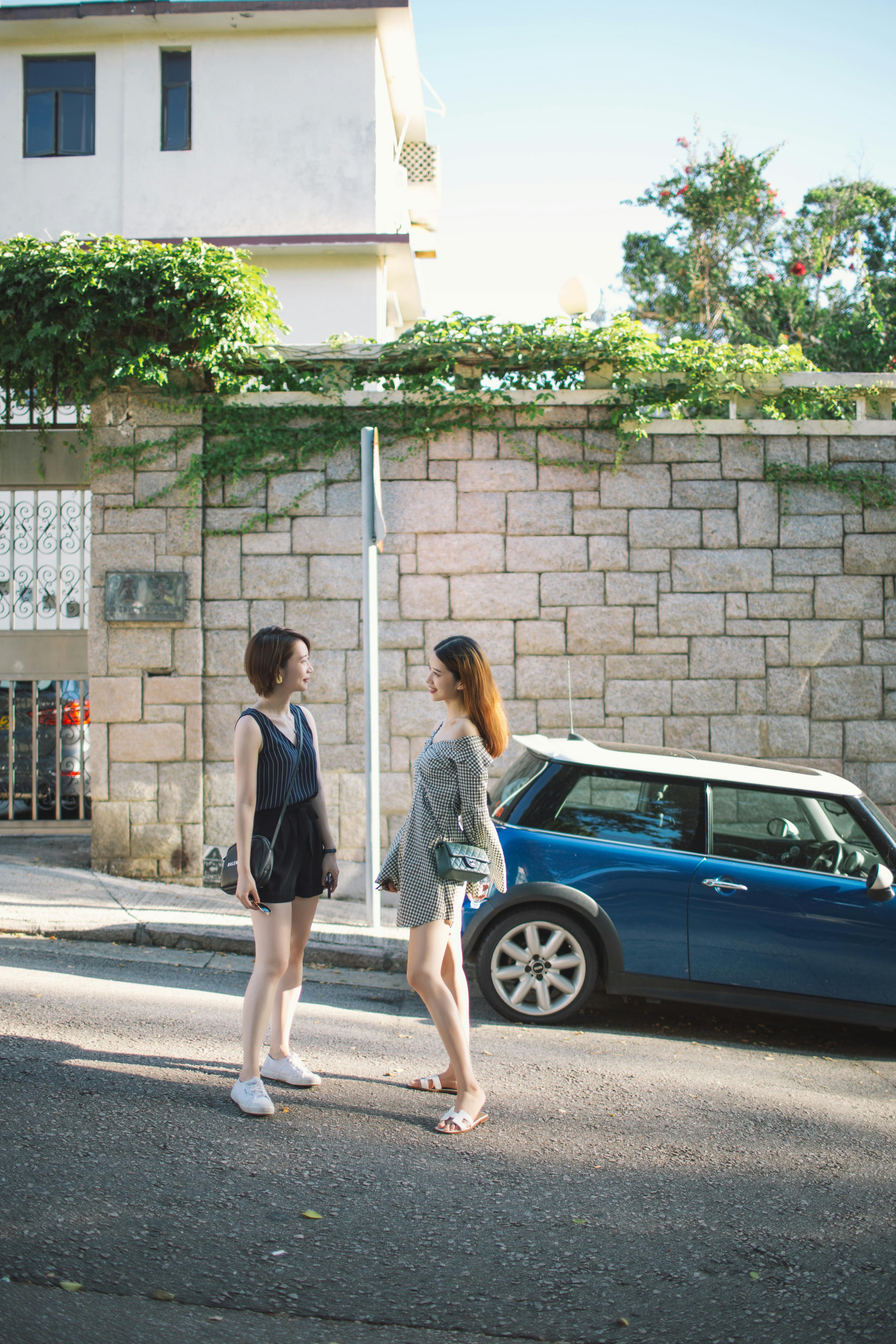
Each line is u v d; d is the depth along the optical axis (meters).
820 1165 4.14
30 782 9.22
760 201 26.44
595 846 6.01
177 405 8.69
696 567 8.92
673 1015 6.53
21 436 9.00
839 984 5.87
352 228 16.38
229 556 8.76
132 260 8.39
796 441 8.97
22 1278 2.92
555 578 8.88
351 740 8.77
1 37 16.53
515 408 8.87
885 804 8.95
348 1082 4.69
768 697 8.93
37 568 9.07
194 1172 3.66
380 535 7.35
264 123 16.50
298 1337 2.76
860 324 24.12
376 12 16.25
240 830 4.18
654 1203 3.71
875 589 8.98
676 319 26.86
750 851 6.04
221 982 6.28
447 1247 3.29
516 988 5.98
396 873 4.46
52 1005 5.45
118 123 16.62
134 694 8.62
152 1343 2.68
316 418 8.81
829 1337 2.92
